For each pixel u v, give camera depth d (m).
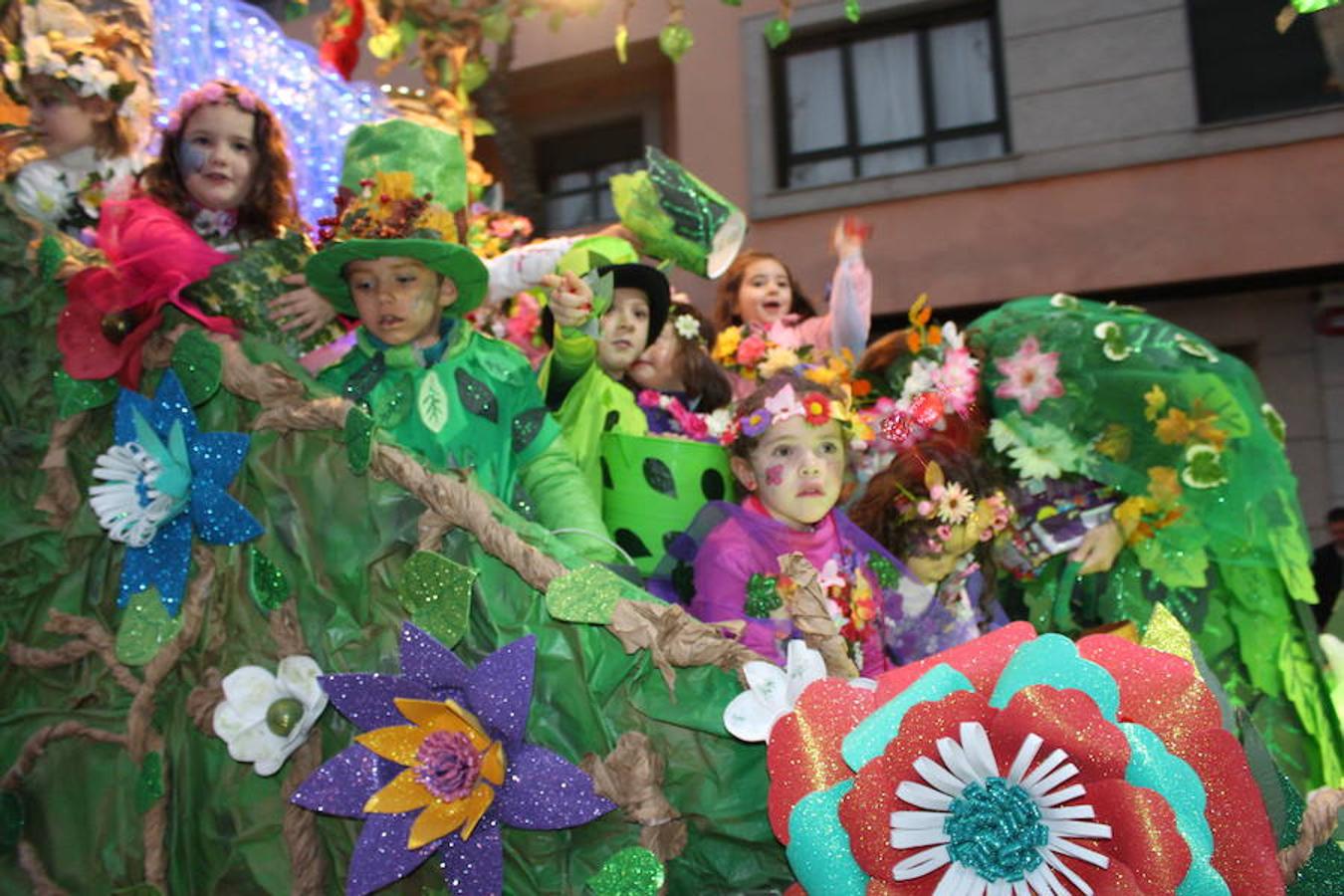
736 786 1.74
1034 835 1.51
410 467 1.94
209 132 2.71
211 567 2.07
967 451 2.92
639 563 2.73
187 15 3.37
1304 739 2.88
